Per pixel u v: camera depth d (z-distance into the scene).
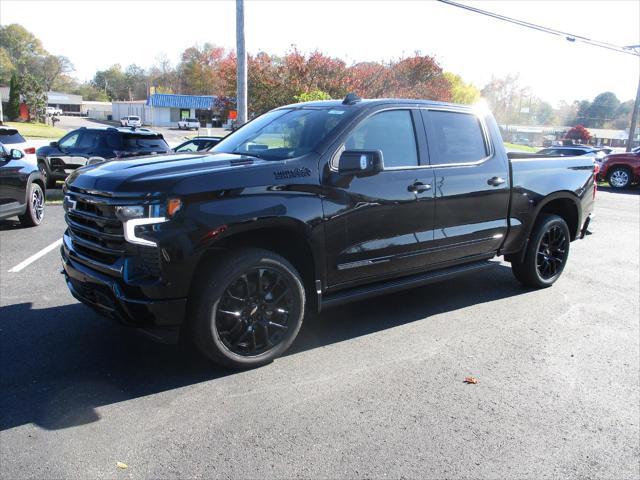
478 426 3.37
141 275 3.53
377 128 4.55
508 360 4.33
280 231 4.01
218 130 69.81
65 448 2.99
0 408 3.38
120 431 3.17
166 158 4.23
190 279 3.58
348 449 3.07
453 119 5.17
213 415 3.38
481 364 4.24
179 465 2.88
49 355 4.14
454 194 4.97
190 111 83.69
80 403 3.47
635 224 11.48
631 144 31.27
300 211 3.96
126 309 3.54
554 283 6.56
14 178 8.45
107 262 3.70
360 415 3.44
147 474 2.80
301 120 4.68
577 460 3.07
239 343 3.90
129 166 3.92
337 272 4.30
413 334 4.80
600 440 3.28
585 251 8.59
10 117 61.59
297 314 4.13
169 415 3.36
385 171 4.50
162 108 82.38
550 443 3.22
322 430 3.25
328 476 2.83
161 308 3.54
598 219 12.14
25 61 131.88
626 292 6.27
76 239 3.99
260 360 4.00
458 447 3.14
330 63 28.14
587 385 3.96
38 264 6.73
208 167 3.81
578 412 3.58
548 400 3.72
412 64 33.69
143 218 3.45
